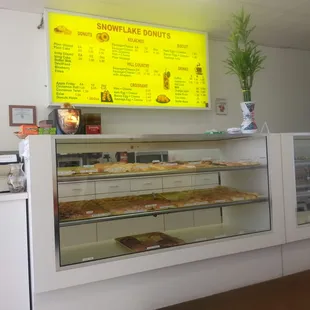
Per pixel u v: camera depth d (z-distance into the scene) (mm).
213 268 2111
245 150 2486
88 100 2645
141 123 3018
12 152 2434
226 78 3414
